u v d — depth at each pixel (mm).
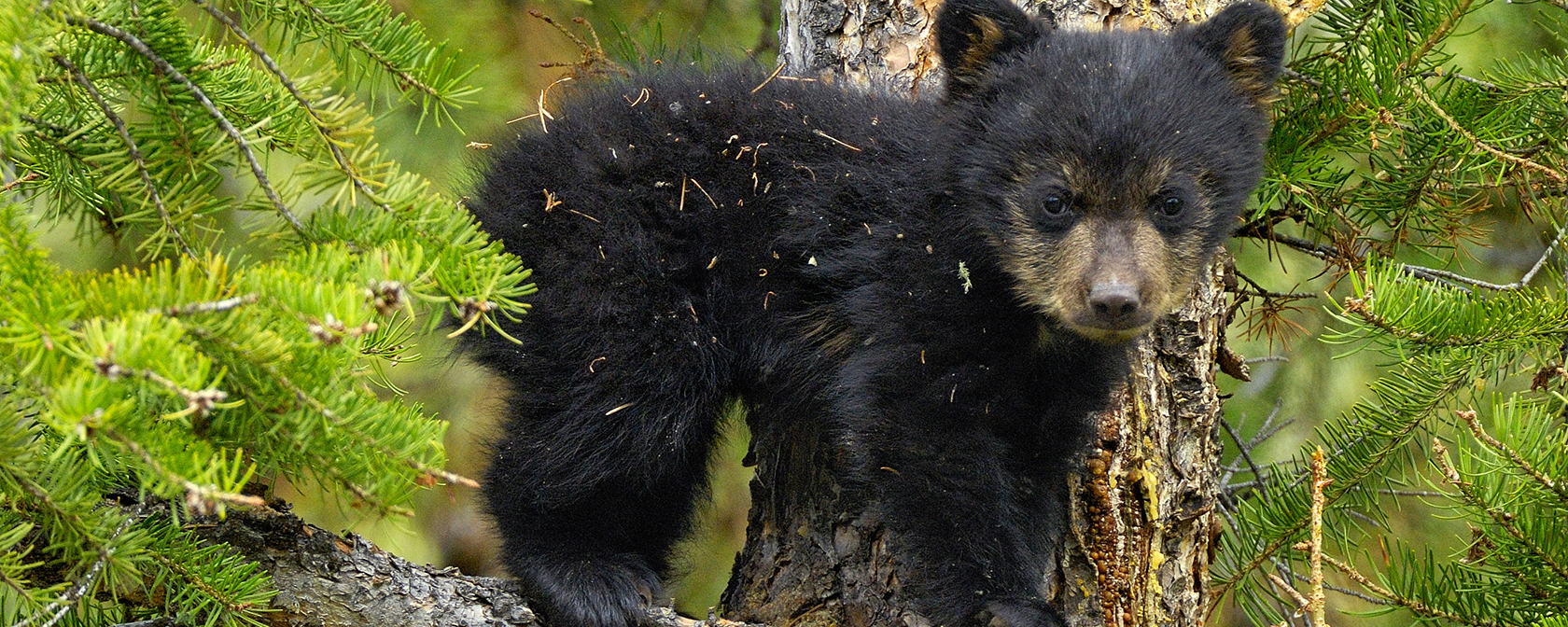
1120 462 8180
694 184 8258
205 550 6086
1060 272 7465
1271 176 8578
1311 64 9031
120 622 6605
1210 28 7945
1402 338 7512
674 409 8305
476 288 5293
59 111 5820
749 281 8398
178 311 4512
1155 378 8289
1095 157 7340
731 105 8422
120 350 4062
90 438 4207
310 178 5785
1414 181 8781
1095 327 7309
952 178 7879
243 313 4625
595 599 8141
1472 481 7535
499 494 8469
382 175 5777
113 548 5500
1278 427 10227
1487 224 10977
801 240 8227
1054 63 7750
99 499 5750
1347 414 10406
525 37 11836
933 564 7875
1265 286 12891
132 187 5512
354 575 6887
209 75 5512
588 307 8094
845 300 8133
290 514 6805
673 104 8438
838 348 8320
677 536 9320
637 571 8578
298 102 5555
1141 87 7453
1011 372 7902
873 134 8281
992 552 7816
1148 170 7312
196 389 4102
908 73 8953
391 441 5125
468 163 9391
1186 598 8359
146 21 5273
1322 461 6562
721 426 9383
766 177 8273
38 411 5137
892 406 7848
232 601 6082
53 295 4395
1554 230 9094
